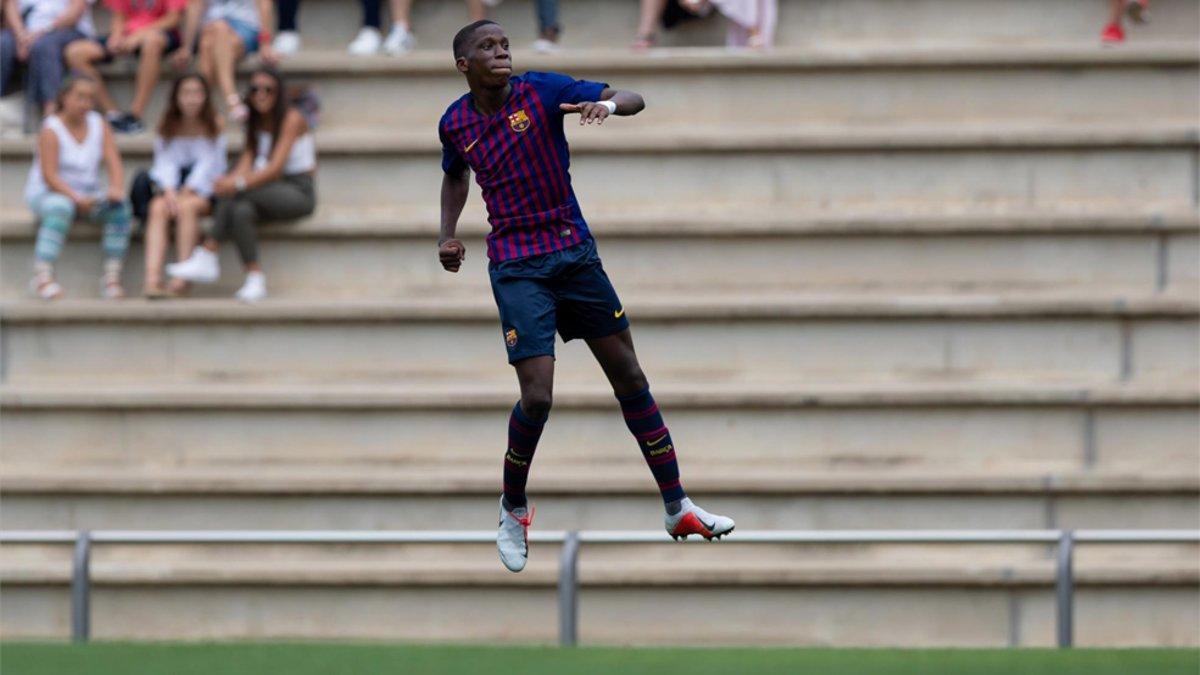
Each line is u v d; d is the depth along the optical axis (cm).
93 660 3008
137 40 4522
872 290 4253
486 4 4728
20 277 4384
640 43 4566
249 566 3919
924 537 3434
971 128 4353
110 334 4241
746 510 3962
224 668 2914
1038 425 4044
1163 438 4031
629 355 2253
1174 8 4600
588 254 2206
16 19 4606
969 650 3122
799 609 3875
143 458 4144
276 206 4259
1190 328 4106
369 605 3916
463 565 3903
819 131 4341
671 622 3878
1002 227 4209
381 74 4547
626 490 3956
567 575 3397
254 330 4222
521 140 2167
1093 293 4188
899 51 4428
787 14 4678
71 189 4269
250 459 4125
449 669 2892
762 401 4031
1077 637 3856
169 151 4322
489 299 4297
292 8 4662
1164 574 3825
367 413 4109
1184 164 4303
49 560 4025
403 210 4425
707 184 4372
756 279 4272
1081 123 4425
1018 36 4628
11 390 4150
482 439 4100
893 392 4019
